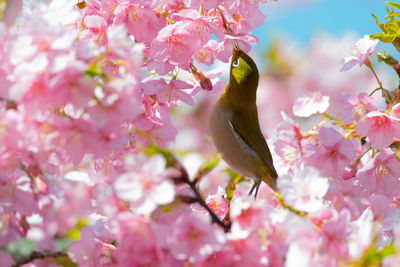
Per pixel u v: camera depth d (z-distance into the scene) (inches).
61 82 149.3
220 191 154.7
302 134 156.3
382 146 154.9
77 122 149.8
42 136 149.9
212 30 154.3
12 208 151.3
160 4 154.5
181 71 156.4
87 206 151.9
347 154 154.8
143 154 149.2
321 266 149.0
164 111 153.7
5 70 149.6
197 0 154.3
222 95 158.4
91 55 149.6
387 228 152.7
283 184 149.9
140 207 148.9
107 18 154.3
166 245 149.1
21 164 151.7
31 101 149.3
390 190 154.8
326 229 149.3
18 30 149.8
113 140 150.2
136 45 150.2
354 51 156.5
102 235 151.9
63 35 149.5
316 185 149.8
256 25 156.3
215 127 158.1
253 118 158.1
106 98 149.4
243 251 149.5
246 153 157.4
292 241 149.3
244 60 157.8
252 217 149.6
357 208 154.1
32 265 152.6
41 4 150.4
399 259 148.4
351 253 148.9
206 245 148.9
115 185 148.9
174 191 149.5
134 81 150.1
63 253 152.6
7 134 149.8
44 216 151.7
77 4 154.6
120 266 149.5
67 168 155.6
